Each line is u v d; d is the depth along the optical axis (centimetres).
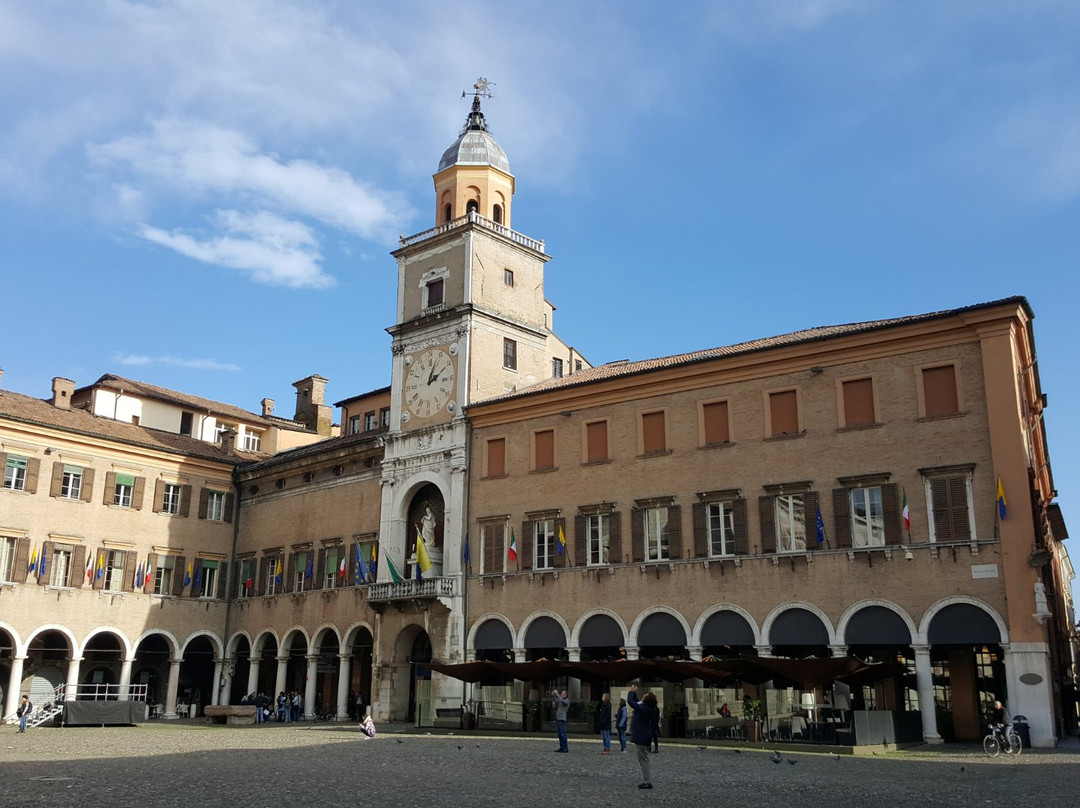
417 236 6456
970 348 4125
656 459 4859
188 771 2711
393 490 6012
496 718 4838
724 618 4475
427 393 6019
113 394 7412
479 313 5975
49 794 2166
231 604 6956
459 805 2042
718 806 2055
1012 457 3922
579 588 4966
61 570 6169
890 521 4138
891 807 2034
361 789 2309
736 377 4709
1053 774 2716
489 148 6644
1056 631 4616
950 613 3934
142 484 6650
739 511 4528
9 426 6044
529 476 5341
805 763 3066
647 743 2389
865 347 4359
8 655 6094
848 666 3684
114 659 6669
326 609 6234
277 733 4700
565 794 2253
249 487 7144
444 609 5447
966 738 4122
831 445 4362
